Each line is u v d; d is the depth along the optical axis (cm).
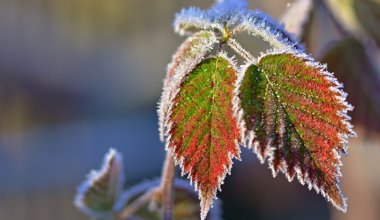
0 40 157
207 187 20
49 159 137
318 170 19
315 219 125
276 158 19
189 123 20
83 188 31
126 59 167
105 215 31
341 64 34
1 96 150
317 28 33
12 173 133
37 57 160
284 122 19
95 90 161
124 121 151
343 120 19
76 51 167
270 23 21
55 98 154
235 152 20
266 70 19
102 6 170
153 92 161
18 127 147
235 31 21
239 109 19
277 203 127
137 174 135
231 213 127
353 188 46
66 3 168
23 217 131
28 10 165
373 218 45
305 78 19
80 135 144
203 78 20
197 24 22
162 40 164
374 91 34
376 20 34
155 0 164
